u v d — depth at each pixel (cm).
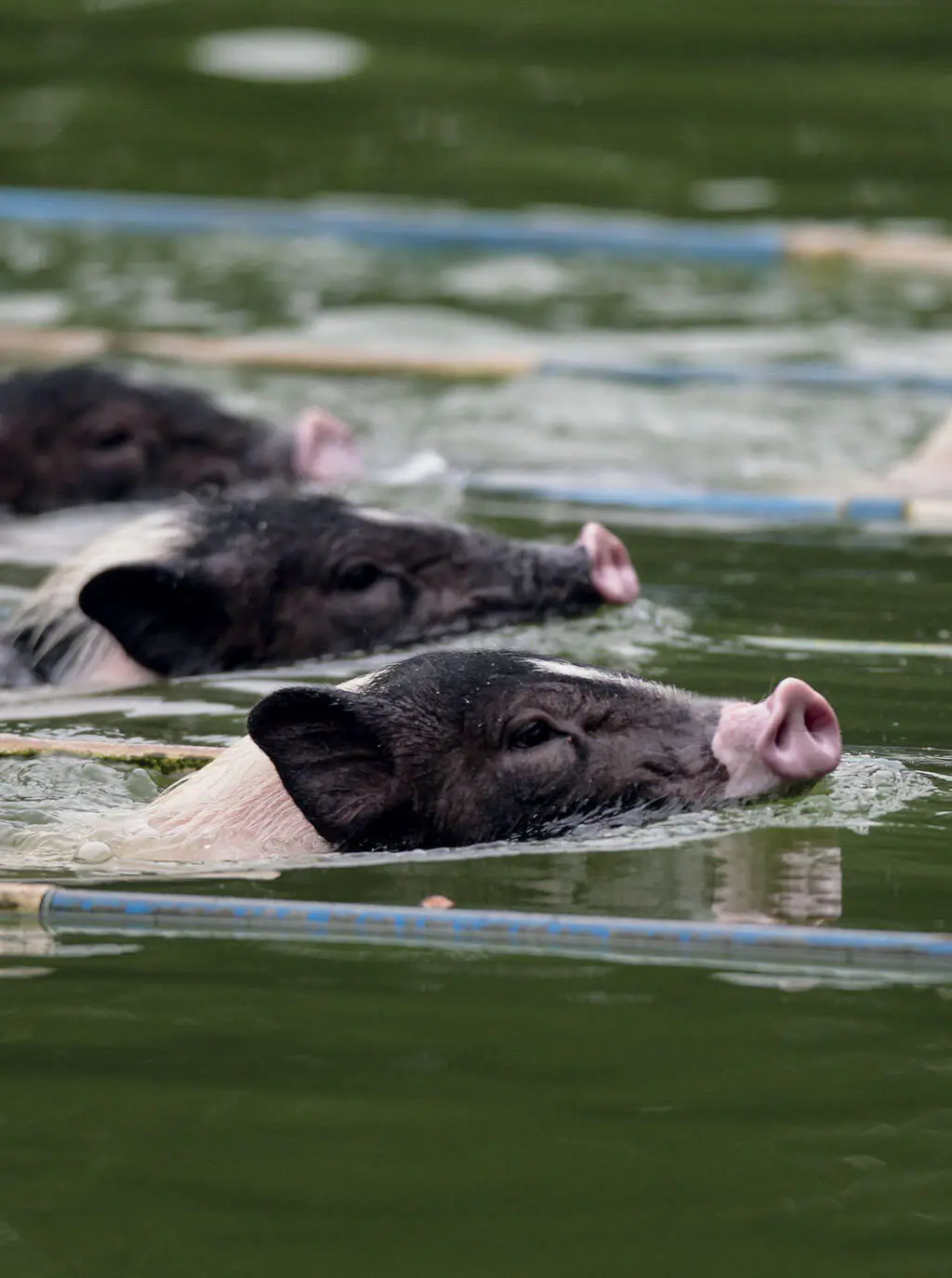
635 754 1855
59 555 2806
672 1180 1305
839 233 4738
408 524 2508
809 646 2372
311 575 2441
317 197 5000
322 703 1803
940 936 1599
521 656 1919
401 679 1864
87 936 1652
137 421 3052
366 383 3703
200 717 2203
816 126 5503
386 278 4506
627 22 6259
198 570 2372
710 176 5153
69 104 5612
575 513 2958
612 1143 1339
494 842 1825
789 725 1856
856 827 1836
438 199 5012
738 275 4566
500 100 5688
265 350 3822
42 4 6328
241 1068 1438
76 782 1978
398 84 5781
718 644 2383
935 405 3584
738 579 2661
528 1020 1499
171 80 5797
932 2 6394
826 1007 1513
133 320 4091
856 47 6044
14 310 4159
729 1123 1364
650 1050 1452
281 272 4528
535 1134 1352
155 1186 1302
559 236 4738
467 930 1641
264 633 2409
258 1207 1277
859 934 1603
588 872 1744
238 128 5472
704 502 2989
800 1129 1353
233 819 1852
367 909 1667
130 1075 1430
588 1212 1267
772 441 3350
